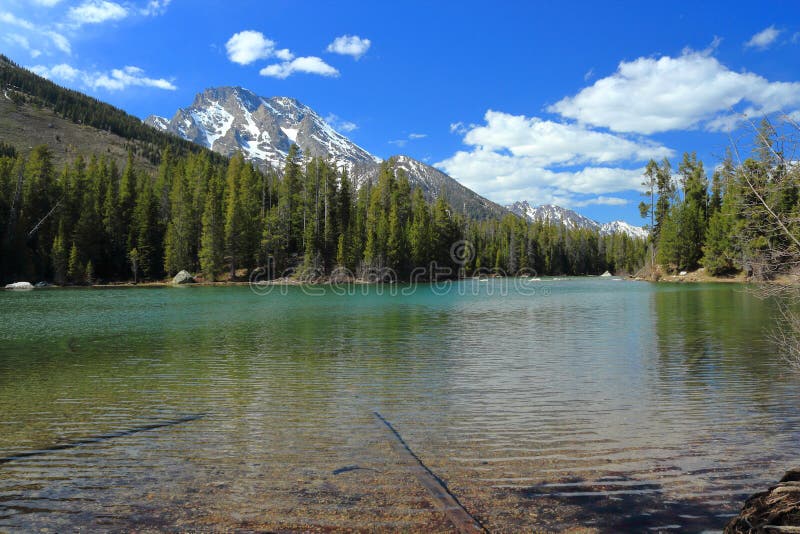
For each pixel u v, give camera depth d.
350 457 7.61
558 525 5.45
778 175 7.46
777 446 7.93
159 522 5.61
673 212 85.12
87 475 6.96
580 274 158.88
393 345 19.47
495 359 16.30
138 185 101.25
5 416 9.95
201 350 18.41
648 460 7.39
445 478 6.78
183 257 86.06
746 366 14.48
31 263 72.12
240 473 6.98
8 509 5.97
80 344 19.95
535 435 8.62
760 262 7.79
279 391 12.05
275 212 93.81
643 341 19.67
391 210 104.94
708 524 5.45
